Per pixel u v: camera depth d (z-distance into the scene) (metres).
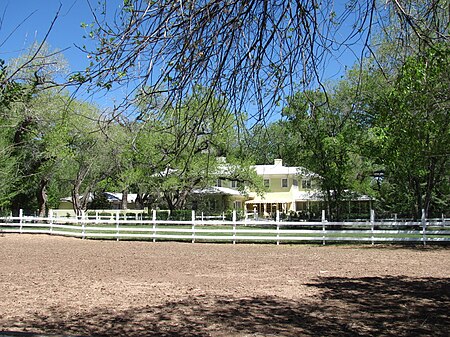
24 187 35.03
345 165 29.97
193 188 41.66
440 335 8.05
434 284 12.85
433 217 39.91
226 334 8.14
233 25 3.93
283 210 52.81
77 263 17.53
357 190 37.38
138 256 19.59
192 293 11.84
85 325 8.74
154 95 3.93
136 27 3.65
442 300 10.78
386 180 41.25
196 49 3.88
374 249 21.88
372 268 15.92
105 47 3.69
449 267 16.02
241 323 8.85
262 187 40.03
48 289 12.46
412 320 9.04
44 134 28.09
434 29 4.24
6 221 35.75
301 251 21.33
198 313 9.68
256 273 15.04
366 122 22.17
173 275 14.72
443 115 12.95
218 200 51.00
